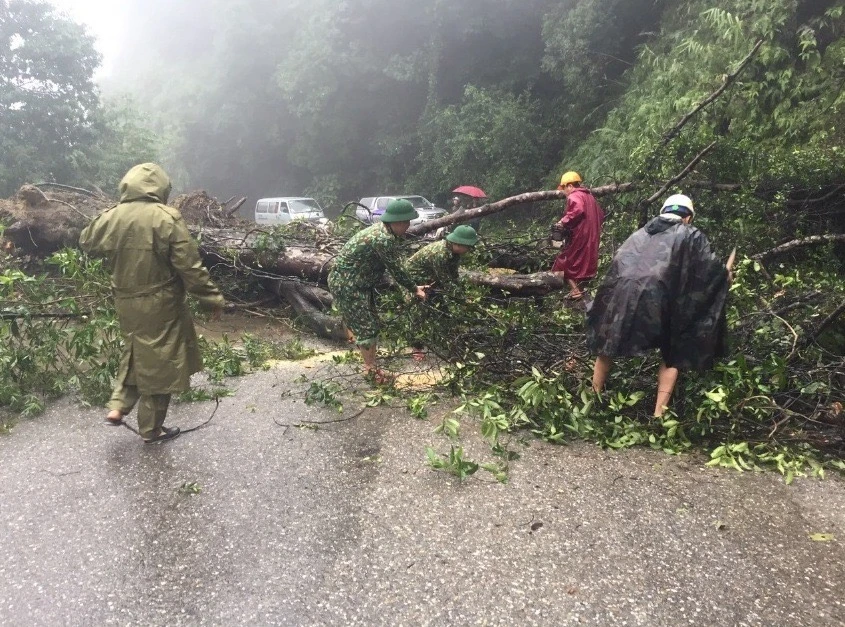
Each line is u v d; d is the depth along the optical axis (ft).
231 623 7.37
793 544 8.90
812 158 23.48
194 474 11.19
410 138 87.15
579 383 14.20
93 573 8.34
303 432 13.08
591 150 51.90
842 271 22.35
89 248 11.94
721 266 12.34
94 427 13.44
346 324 16.31
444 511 9.80
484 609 7.56
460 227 17.02
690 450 12.14
